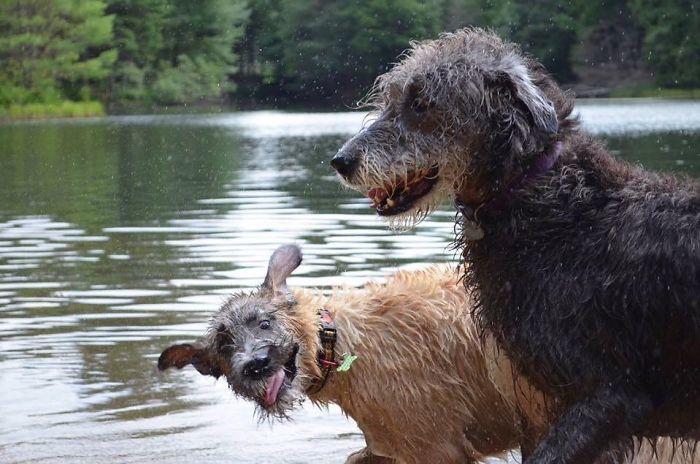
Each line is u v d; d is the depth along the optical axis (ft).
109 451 25.39
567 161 18.84
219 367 23.52
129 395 29.27
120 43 309.63
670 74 265.95
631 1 266.57
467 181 19.07
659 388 18.24
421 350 23.24
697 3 263.08
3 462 24.63
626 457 19.11
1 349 33.09
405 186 19.71
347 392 23.50
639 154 91.56
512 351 18.94
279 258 24.32
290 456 25.40
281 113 260.83
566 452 18.04
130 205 66.08
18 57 273.75
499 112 18.66
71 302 38.65
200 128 182.91
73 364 31.71
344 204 62.39
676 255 17.71
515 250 18.62
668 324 17.85
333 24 297.74
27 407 28.22
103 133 169.17
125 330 34.86
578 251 18.16
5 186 80.89
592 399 18.10
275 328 22.82
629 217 18.11
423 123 19.12
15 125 210.38
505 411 23.38
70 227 56.70
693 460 21.38
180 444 25.91
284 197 67.36
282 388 22.62
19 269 44.88
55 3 282.56
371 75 295.48
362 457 24.47
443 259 42.96
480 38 19.97
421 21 284.82
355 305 23.58
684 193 18.31
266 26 325.83
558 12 270.46
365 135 19.48
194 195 70.74
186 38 323.98
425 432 23.48
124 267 44.62
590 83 268.62
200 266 44.16
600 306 17.90
